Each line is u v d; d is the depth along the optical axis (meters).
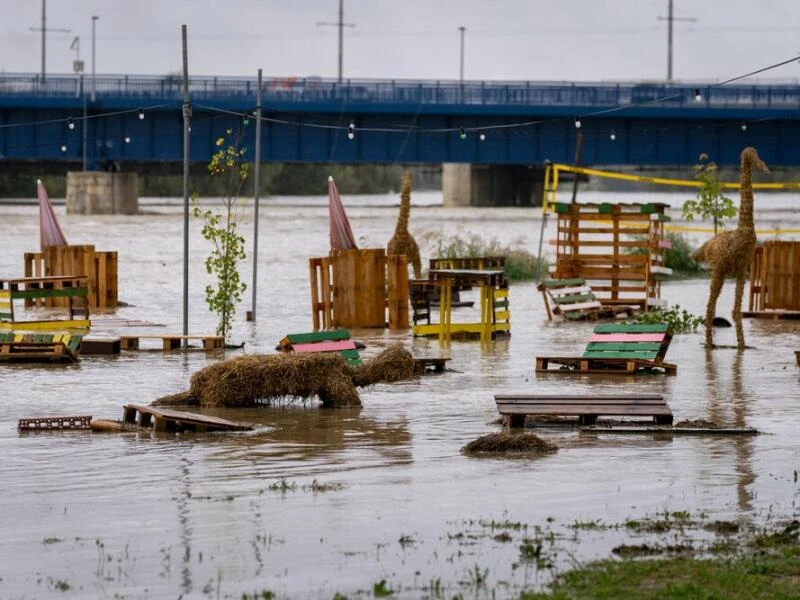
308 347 39.50
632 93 135.12
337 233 54.78
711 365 42.44
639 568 19.16
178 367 41.75
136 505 23.28
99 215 151.62
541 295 70.56
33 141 141.75
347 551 20.39
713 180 85.12
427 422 31.55
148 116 139.25
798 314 57.94
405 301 54.25
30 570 19.56
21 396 35.75
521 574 19.14
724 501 23.45
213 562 19.88
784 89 132.88
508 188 187.38
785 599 17.77
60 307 62.53
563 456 27.33
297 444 28.80
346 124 139.25
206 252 99.69
